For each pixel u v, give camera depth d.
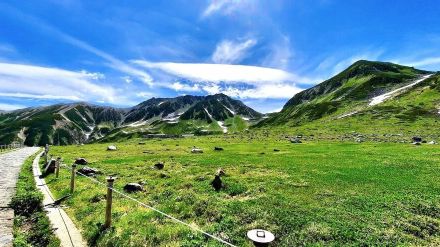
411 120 141.88
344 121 161.62
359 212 22.47
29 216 23.02
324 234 18.77
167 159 54.28
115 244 17.41
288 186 29.92
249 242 17.81
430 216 22.12
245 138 121.81
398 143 76.50
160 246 17.06
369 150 60.84
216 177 30.03
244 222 20.66
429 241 18.33
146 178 35.50
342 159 48.22
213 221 21.06
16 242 17.09
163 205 23.86
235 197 27.08
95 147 99.94
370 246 17.52
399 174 35.31
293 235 18.80
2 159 60.62
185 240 17.44
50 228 19.83
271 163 45.16
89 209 23.05
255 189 28.78
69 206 24.86
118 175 38.25
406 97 194.25
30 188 31.08
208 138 132.12
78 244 17.80
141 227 19.09
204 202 24.02
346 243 17.84
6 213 22.22
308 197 26.08
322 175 35.06
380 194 26.97
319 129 145.50
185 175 36.75
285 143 89.62
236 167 41.84
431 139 91.06
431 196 26.28
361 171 37.28
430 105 164.38
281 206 23.66
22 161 57.47
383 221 20.88
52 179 36.00
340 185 30.25
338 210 22.86
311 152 61.31
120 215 21.50
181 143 106.56
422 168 38.81
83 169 39.44
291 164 43.72
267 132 153.75
